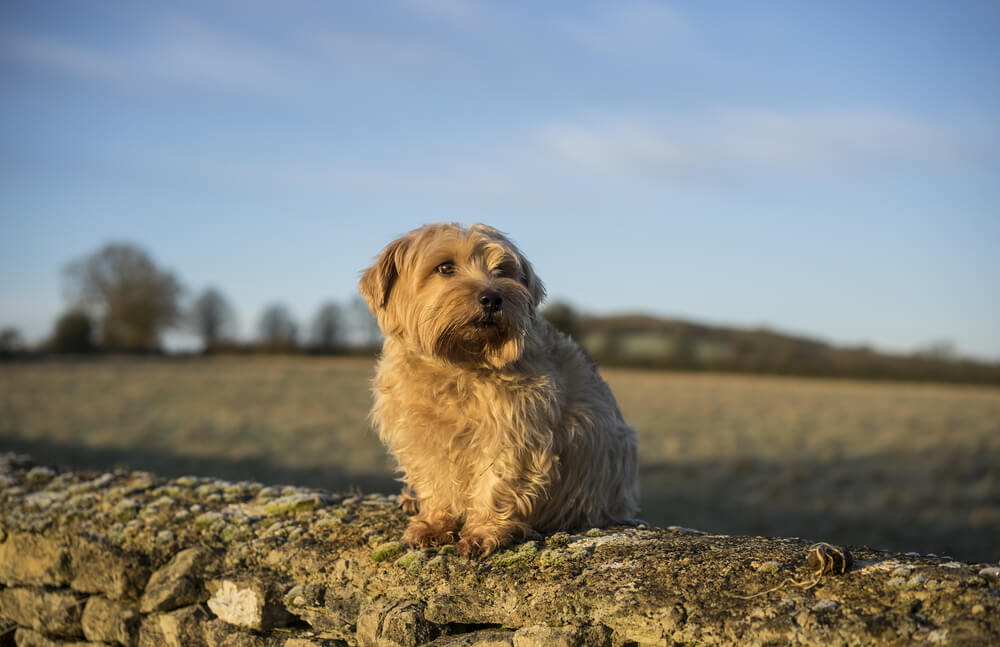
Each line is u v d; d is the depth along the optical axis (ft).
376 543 4.12
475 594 3.69
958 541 11.87
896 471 17.21
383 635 3.79
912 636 3.03
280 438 20.21
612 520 4.33
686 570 3.50
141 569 4.43
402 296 4.23
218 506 4.74
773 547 3.59
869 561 3.40
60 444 18.35
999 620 2.99
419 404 4.06
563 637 3.45
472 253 4.15
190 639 4.23
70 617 4.58
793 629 3.15
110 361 58.34
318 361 65.21
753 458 18.83
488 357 3.98
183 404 28.22
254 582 4.13
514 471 3.94
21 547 4.77
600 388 4.33
